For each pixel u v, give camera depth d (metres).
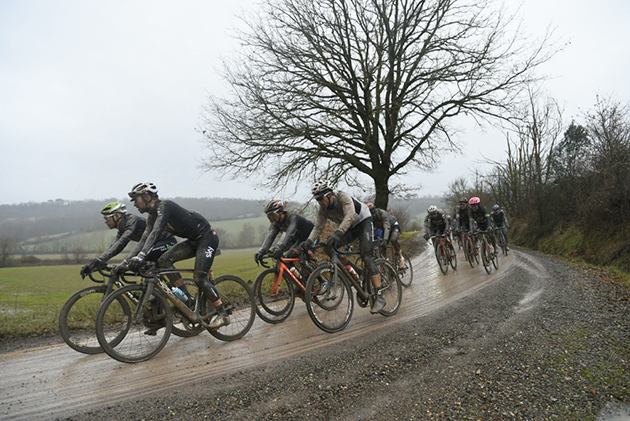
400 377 3.20
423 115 15.16
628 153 10.81
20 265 25.23
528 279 7.84
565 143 17.28
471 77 14.09
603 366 3.25
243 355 3.87
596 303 5.52
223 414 2.64
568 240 13.80
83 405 2.82
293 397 2.87
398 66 15.20
